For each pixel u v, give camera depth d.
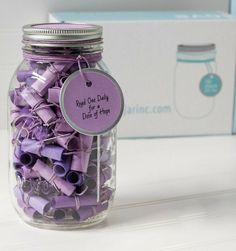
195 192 0.68
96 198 0.58
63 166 0.57
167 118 0.86
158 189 0.69
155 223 0.60
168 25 0.83
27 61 0.58
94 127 0.57
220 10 0.95
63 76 0.56
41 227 0.59
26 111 0.58
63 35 0.55
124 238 0.57
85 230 0.59
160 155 0.80
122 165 0.76
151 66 0.84
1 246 0.56
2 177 0.71
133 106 0.85
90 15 0.87
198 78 0.86
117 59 0.83
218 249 0.55
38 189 0.58
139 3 0.93
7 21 0.88
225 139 0.87
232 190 0.69
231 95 0.87
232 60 0.86
